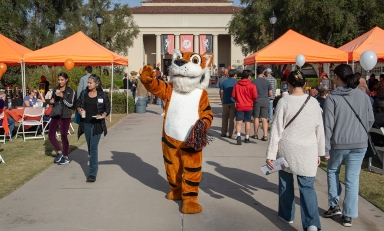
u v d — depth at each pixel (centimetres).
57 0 2659
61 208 532
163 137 532
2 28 2178
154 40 5691
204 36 5175
